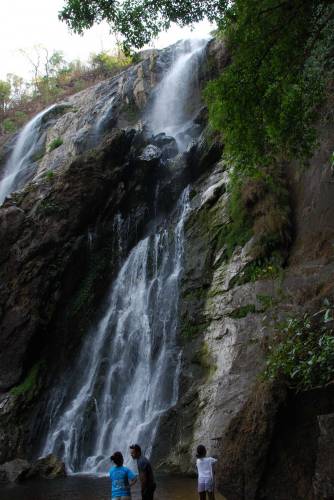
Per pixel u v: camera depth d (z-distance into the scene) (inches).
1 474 642.8
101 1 584.1
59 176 1043.9
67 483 602.9
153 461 654.5
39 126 1781.5
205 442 598.2
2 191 1567.4
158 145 1173.1
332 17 568.7
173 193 1067.9
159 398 746.8
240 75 516.7
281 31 513.7
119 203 1054.4
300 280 650.2
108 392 827.4
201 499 403.9
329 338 349.4
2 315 912.3
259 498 383.6
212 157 1058.7
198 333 762.2
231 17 561.6
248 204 820.6
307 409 384.8
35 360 901.8
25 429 810.8
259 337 649.0
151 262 956.0
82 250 998.4
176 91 1446.9
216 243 846.5
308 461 371.9
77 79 2689.5
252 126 531.8
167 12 600.1
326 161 753.6
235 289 745.6
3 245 966.4
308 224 743.1
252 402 414.6
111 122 1487.5
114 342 895.1
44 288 938.1
